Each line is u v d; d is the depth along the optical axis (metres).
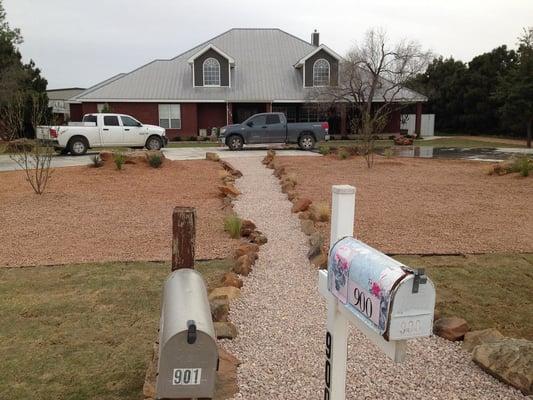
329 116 34.34
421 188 11.16
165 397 2.10
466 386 3.24
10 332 4.11
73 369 3.52
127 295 4.91
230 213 8.24
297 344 3.86
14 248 6.64
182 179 12.84
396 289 1.89
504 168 13.20
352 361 3.57
